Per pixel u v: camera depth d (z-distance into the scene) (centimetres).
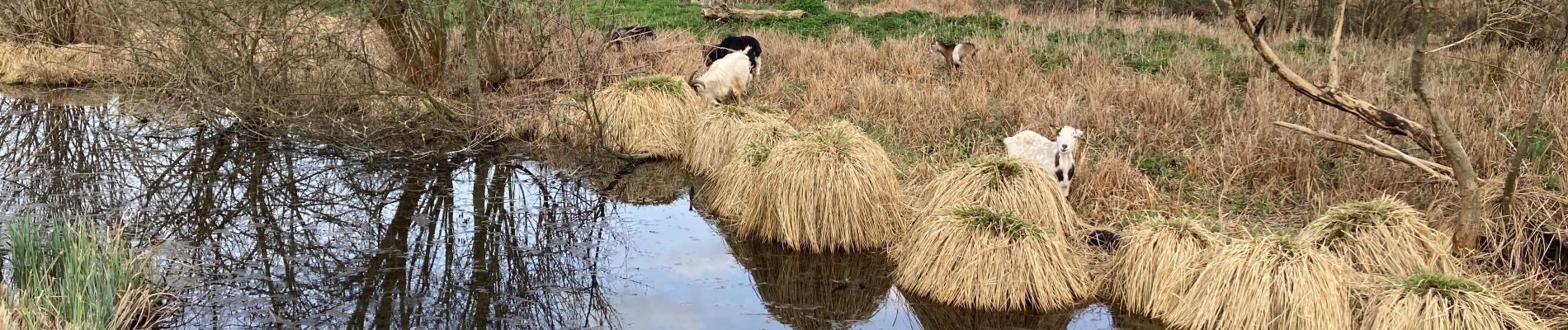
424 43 1035
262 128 978
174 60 966
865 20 1605
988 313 546
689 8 1723
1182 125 853
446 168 882
